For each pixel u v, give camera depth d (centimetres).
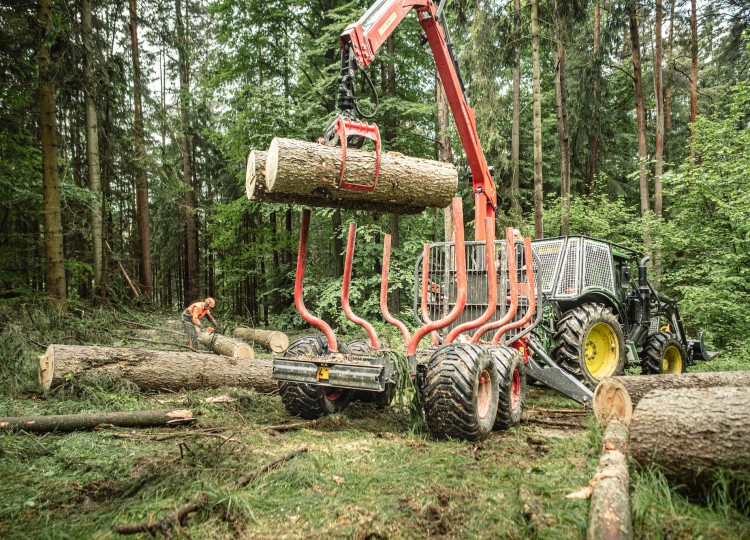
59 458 330
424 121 1446
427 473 306
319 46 1353
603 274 644
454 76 623
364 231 1230
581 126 1897
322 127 1234
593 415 443
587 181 2038
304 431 408
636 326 692
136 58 1476
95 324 916
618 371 599
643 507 229
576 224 1547
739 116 918
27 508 257
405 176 397
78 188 1208
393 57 1360
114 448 359
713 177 891
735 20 1742
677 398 273
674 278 996
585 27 1933
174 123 1452
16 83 1077
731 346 909
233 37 1445
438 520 244
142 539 224
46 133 952
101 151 1400
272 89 1285
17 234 1218
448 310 564
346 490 279
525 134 1978
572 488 271
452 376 377
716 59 2075
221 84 1463
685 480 256
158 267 3066
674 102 2336
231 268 1808
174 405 484
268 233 1702
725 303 883
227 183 2266
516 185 1648
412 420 416
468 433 376
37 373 574
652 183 2105
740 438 241
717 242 945
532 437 391
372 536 229
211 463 311
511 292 465
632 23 1548
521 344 524
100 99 1112
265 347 1070
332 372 400
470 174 658
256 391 565
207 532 232
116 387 503
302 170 357
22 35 1034
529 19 1212
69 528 234
